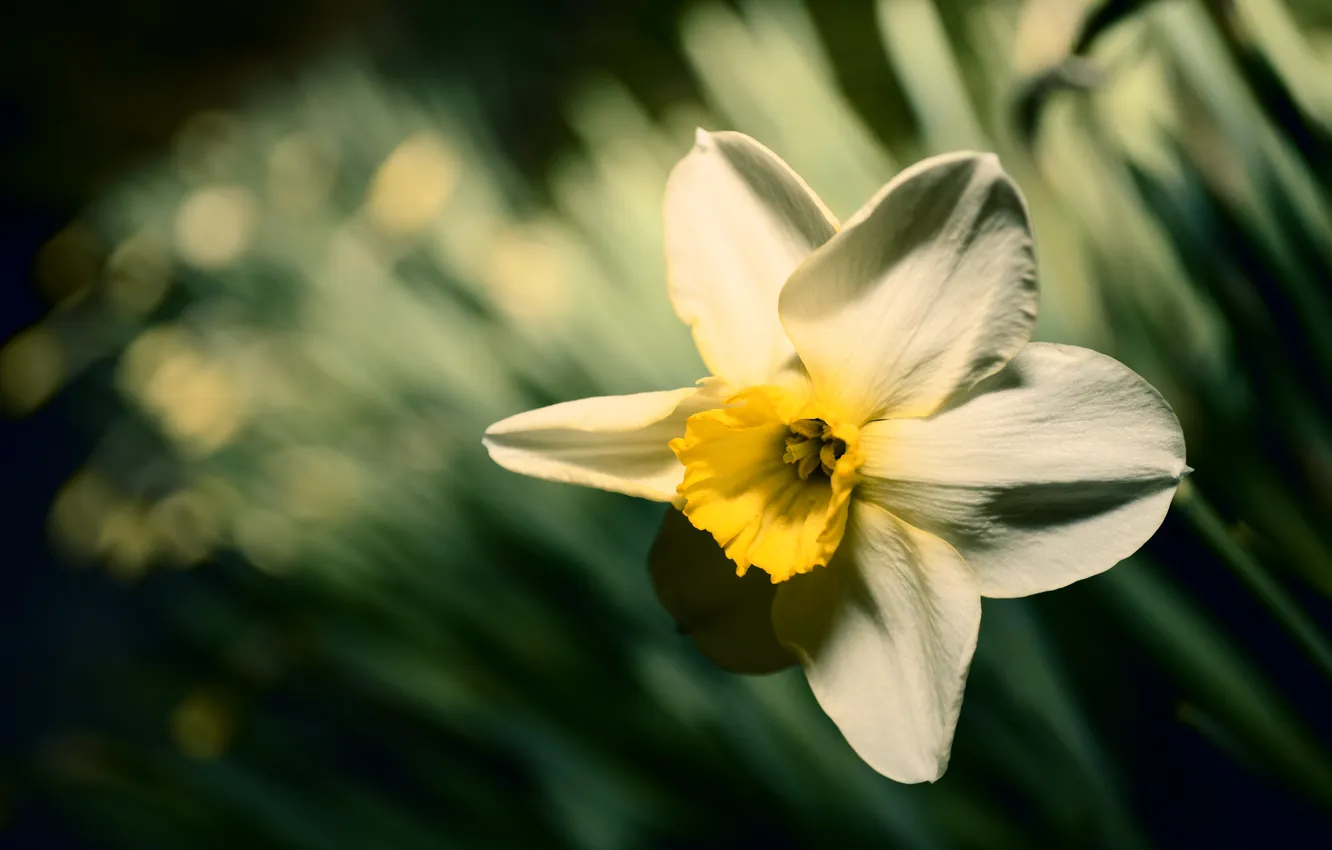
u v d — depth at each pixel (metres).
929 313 0.42
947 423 0.42
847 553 0.42
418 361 0.99
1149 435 0.41
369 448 1.03
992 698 0.54
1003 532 0.41
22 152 2.38
